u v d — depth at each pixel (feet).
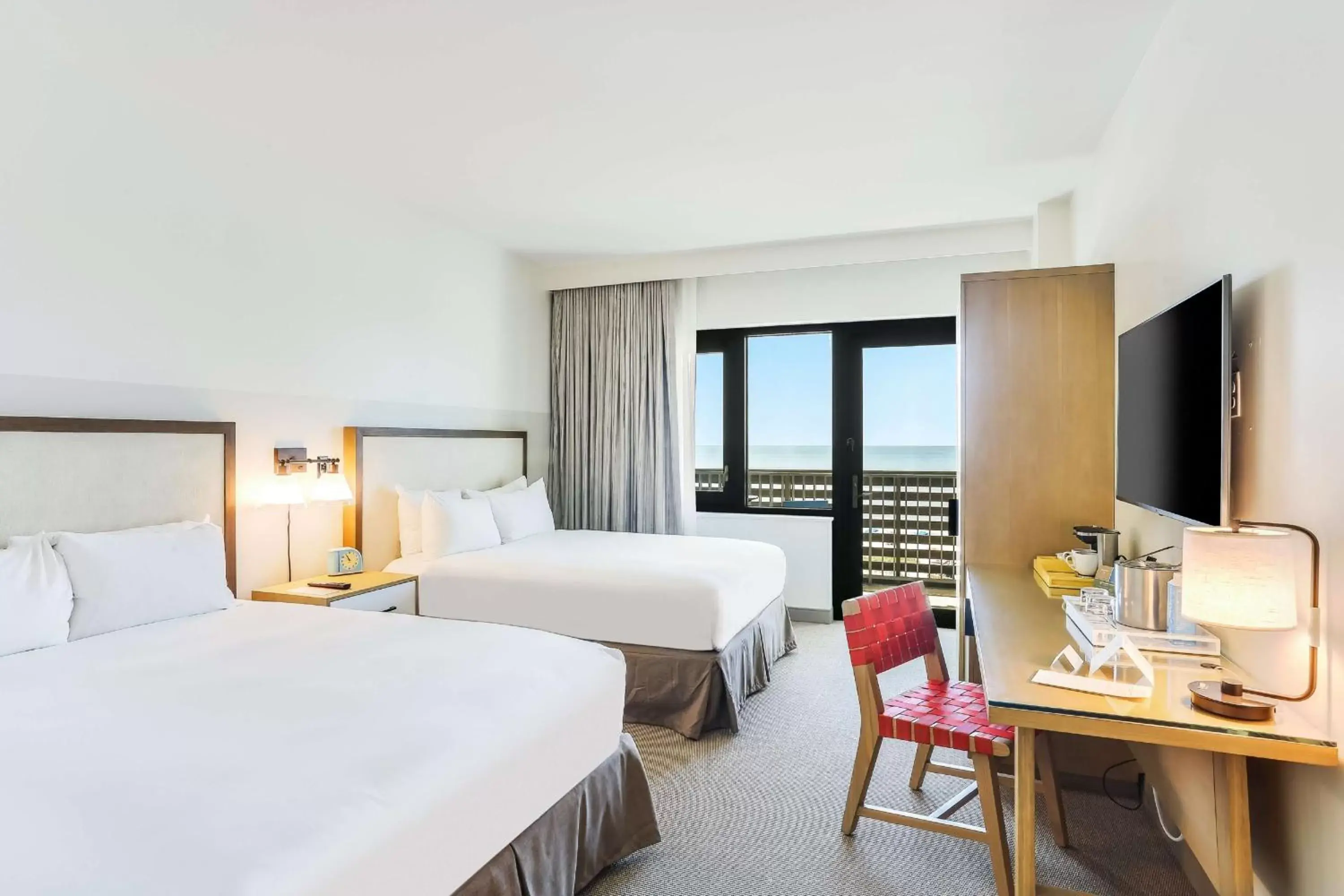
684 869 7.29
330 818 4.25
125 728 5.36
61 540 7.97
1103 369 10.44
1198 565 4.91
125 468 9.07
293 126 10.25
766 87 9.07
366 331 12.96
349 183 12.45
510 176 12.16
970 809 8.46
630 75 8.79
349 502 12.05
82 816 4.13
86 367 8.80
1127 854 7.52
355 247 12.72
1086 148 10.97
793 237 15.72
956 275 16.49
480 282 16.01
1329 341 4.46
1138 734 4.83
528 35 7.89
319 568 12.16
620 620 11.15
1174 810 6.00
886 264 17.01
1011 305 10.77
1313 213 4.64
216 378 10.36
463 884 5.10
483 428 16.12
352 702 5.89
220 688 6.21
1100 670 5.90
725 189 12.71
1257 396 5.48
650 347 17.80
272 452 11.21
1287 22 4.97
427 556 12.84
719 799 8.77
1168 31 7.52
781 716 11.44
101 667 6.77
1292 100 4.91
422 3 7.28
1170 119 7.48
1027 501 10.73
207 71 8.67
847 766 9.66
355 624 8.36
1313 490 4.70
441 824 4.83
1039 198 13.15
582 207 13.73
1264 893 5.38
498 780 5.46
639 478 17.79
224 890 3.58
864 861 7.43
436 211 14.01
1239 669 5.91
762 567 13.10
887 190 12.73
